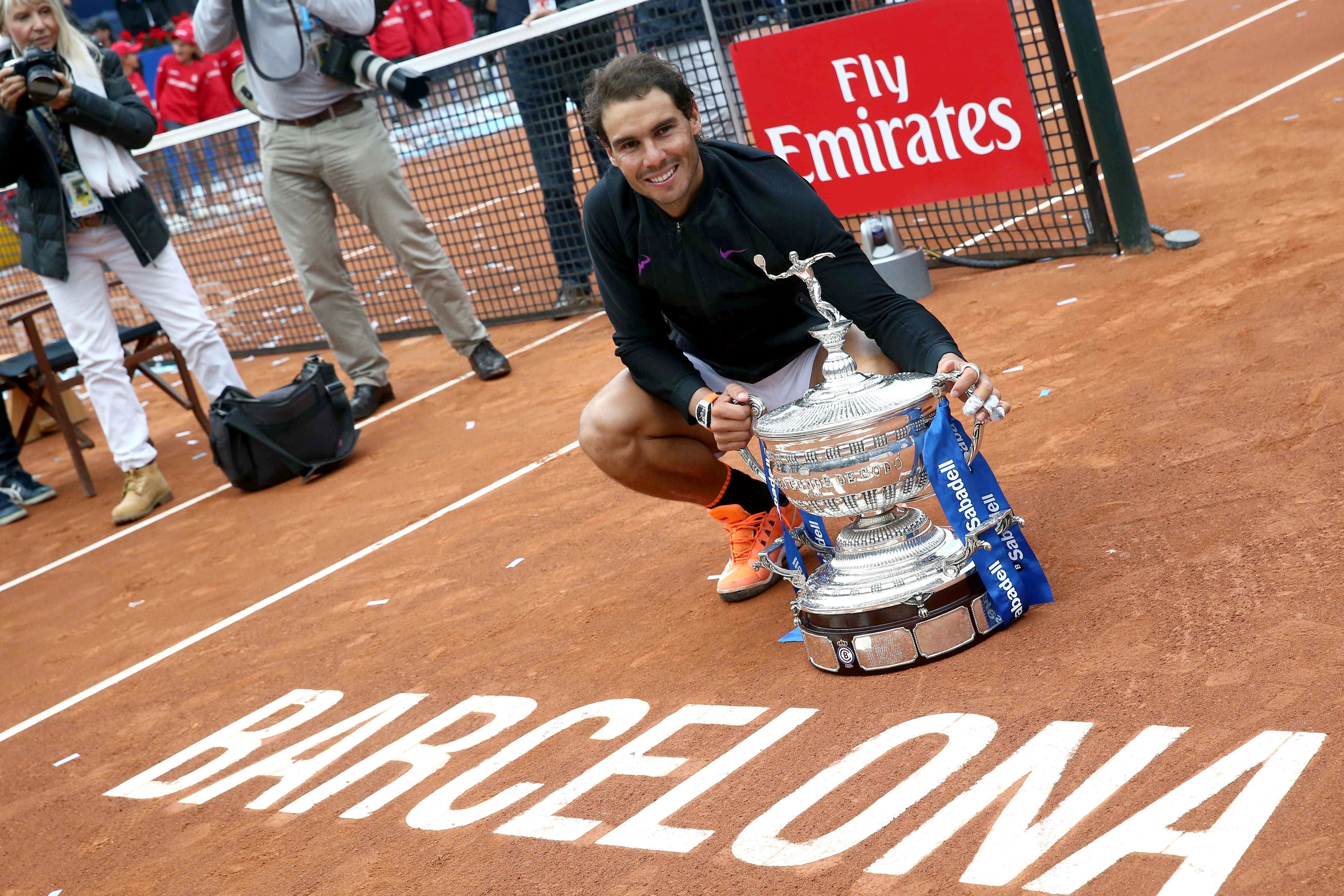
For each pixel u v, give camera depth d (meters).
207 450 7.55
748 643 3.36
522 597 4.18
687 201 3.03
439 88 8.41
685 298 3.18
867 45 6.05
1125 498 3.46
